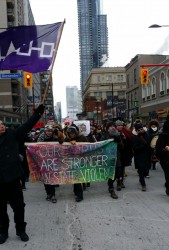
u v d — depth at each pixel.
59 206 7.08
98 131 13.61
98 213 6.39
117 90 111.19
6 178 4.68
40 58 7.30
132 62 50.53
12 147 4.82
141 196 7.76
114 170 7.87
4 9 66.81
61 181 7.62
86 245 4.74
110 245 4.71
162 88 37.31
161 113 33.91
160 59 46.72
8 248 4.71
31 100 47.22
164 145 7.26
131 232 5.23
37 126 22.62
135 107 48.50
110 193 8.01
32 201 7.66
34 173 7.69
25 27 7.29
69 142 7.81
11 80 63.84
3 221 4.99
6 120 51.31
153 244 4.71
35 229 5.53
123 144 8.19
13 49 7.28
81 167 7.76
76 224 5.73
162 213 6.27
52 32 7.28
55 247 4.71
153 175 10.77
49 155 7.67
